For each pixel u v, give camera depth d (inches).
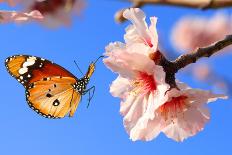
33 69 23.2
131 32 20.9
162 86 20.6
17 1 23.4
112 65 20.8
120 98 21.3
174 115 21.2
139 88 21.0
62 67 23.3
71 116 23.5
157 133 21.2
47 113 23.4
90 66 23.0
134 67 20.8
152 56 20.7
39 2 23.4
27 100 23.4
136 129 21.1
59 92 23.4
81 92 23.2
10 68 23.2
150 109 20.8
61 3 23.6
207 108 21.2
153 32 20.6
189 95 21.0
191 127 21.3
